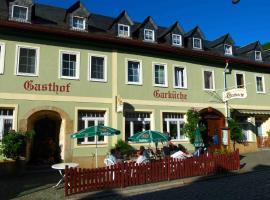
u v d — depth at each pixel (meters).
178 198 9.43
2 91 15.16
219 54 24.11
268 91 25.89
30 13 16.78
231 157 14.90
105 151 17.30
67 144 16.30
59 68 16.72
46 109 16.00
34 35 16.28
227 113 22.72
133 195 10.26
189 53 21.17
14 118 15.28
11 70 15.52
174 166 12.71
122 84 18.48
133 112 18.89
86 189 10.38
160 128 19.47
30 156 16.03
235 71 24.08
